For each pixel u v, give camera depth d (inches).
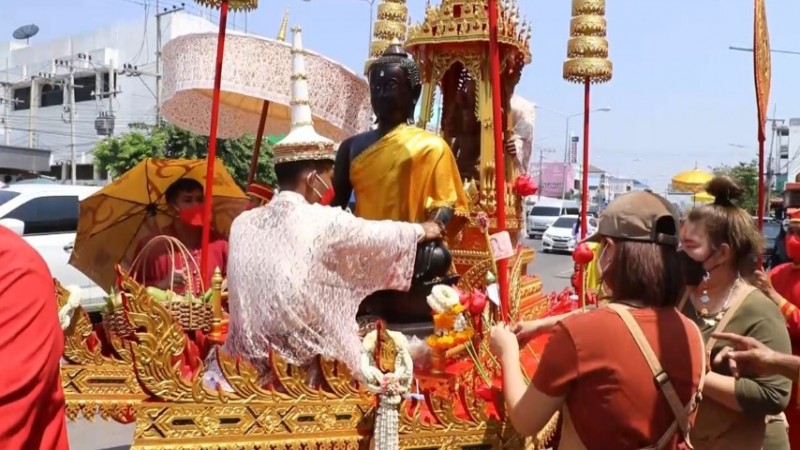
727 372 105.7
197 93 193.0
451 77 172.2
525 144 189.9
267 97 150.6
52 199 374.6
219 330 124.0
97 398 120.6
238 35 149.0
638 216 82.5
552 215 1197.1
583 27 190.7
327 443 96.0
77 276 365.4
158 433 89.8
